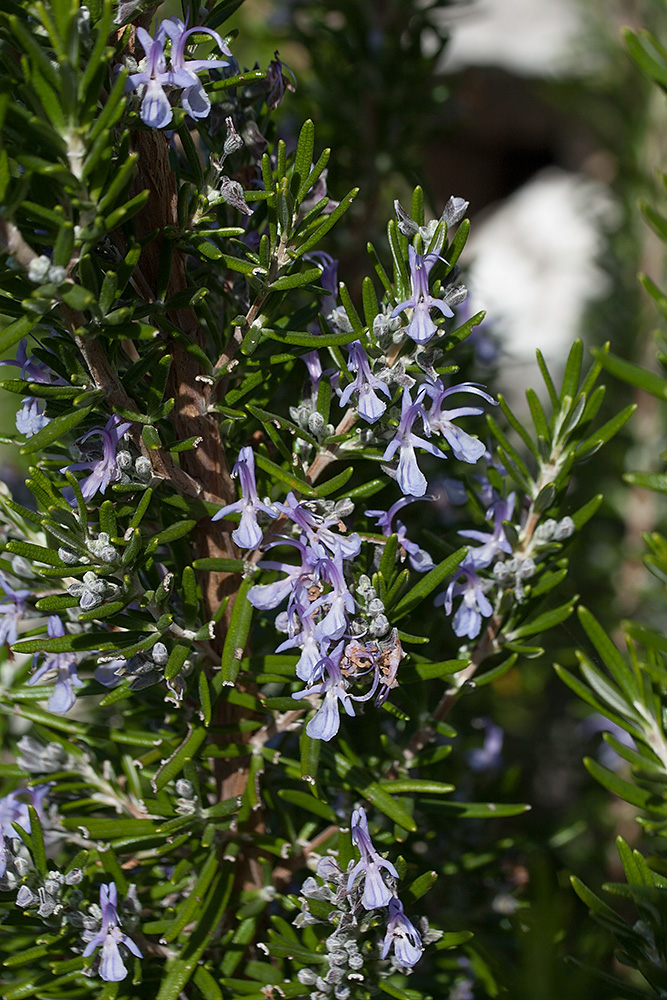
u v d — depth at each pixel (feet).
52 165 1.68
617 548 3.06
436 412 1.82
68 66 1.68
